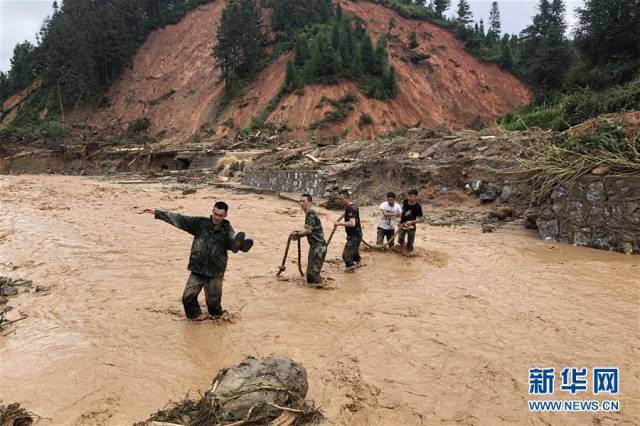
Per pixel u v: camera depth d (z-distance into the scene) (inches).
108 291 294.4
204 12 4306.1
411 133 1031.6
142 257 389.1
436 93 3415.4
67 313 254.1
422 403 166.6
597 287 297.7
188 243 449.7
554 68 1887.3
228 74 3253.0
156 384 178.1
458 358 200.7
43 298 279.4
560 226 447.8
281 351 208.5
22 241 445.7
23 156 2068.2
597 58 1482.5
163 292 293.4
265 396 151.4
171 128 3260.3
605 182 416.5
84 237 473.1
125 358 199.9
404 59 3597.4
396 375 186.7
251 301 277.0
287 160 1122.0
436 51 3809.1
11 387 174.9
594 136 439.8
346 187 794.8
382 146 991.0
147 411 159.8
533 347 210.4
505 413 160.1
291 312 258.4
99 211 692.1
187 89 3607.3
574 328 231.0
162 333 227.5
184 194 971.9
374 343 217.2
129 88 3860.7
